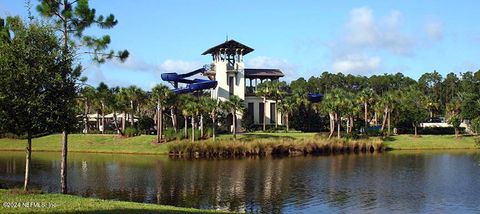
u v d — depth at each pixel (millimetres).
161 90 89688
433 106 128875
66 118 26172
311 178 51125
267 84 112938
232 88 122188
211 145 78938
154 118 110875
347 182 48125
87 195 39875
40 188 42625
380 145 90062
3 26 26234
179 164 65812
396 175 53562
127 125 122562
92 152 86312
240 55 122938
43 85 25516
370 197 39625
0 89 24719
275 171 57469
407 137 104250
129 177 51719
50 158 74250
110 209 20750
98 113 117188
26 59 25234
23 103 24672
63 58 26453
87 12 30453
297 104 109500
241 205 36094
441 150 92000
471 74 190875
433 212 33938
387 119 111812
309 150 84625
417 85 196125
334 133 100750
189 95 98938
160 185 46031
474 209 34875
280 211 34000
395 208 35219
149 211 21000
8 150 89500
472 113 40281
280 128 112312
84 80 32938
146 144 88812
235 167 62000
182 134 90875
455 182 48094
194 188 44156
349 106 96625
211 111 90312
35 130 25828
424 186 45531
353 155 80938
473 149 93438
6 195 24625
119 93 99188
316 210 34406
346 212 33781
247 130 110438
